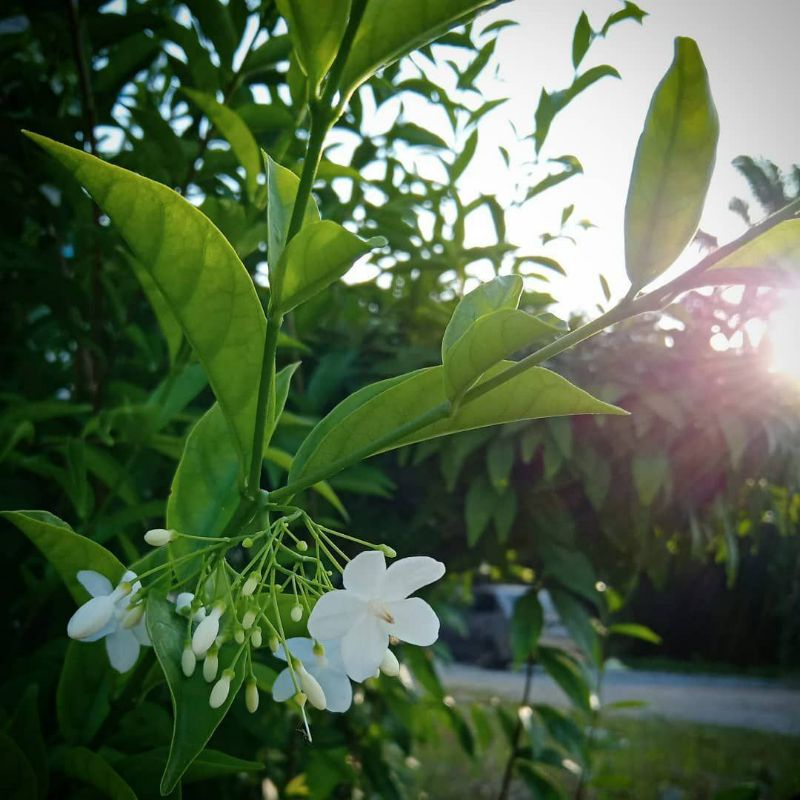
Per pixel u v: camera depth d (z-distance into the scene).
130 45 0.27
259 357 0.12
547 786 0.39
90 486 0.24
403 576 0.11
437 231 0.32
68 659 0.16
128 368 0.30
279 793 0.37
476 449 0.31
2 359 0.31
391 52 0.11
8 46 0.28
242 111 0.24
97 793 0.15
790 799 0.61
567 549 0.31
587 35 0.24
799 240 0.10
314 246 0.11
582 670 0.40
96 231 0.23
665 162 0.10
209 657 0.11
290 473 0.13
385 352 0.34
